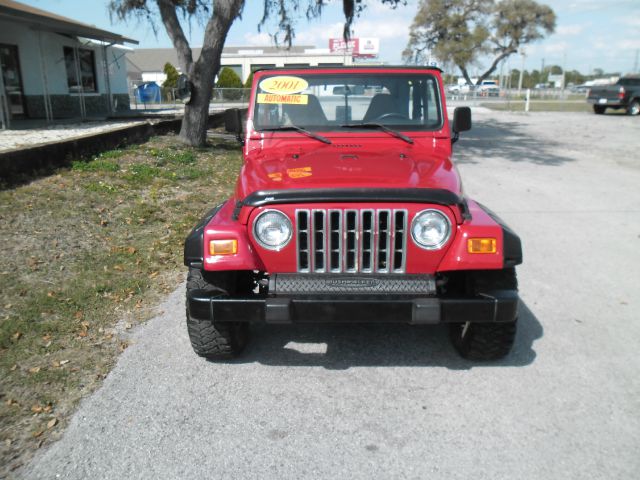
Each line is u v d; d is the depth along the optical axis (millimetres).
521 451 2811
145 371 3648
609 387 3402
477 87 55656
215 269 3170
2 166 7492
